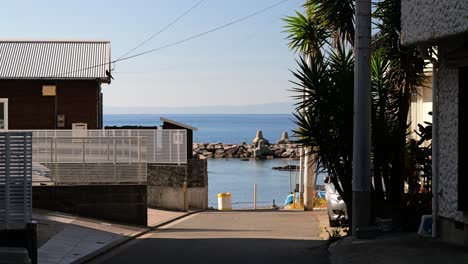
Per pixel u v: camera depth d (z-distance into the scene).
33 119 31.00
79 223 18.30
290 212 28.33
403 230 14.52
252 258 13.10
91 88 31.12
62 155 20.12
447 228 12.41
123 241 16.38
